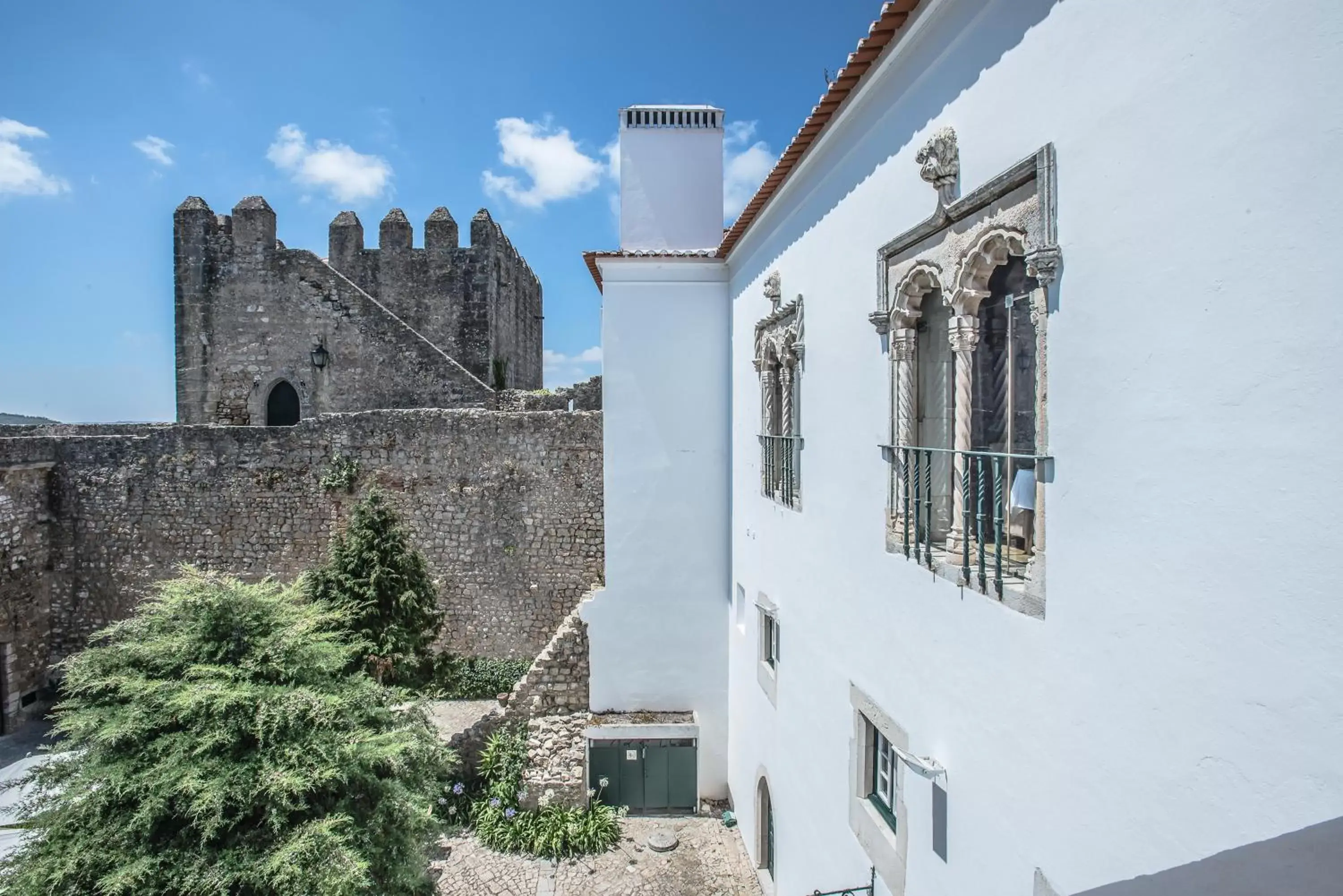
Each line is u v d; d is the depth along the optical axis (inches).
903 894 196.7
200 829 267.7
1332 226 82.0
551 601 642.8
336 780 291.1
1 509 605.0
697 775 466.6
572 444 641.0
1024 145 140.2
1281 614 88.1
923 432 202.1
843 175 243.0
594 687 478.9
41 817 266.7
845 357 242.8
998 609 150.3
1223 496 96.3
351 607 497.4
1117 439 116.0
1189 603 101.7
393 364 759.7
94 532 658.8
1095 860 120.3
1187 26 101.4
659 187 500.1
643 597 474.9
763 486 363.3
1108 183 117.3
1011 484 158.9
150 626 319.3
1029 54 138.0
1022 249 142.0
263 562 651.5
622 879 394.9
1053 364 132.5
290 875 253.6
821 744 269.6
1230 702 95.0
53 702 639.1
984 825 155.4
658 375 469.1
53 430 775.1
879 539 214.8
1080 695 124.7
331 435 646.5
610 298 467.5
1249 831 91.7
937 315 198.2
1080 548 125.3
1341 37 81.0
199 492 653.9
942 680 175.3
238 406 777.6
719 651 475.8
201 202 781.3
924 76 182.2
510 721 495.8
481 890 386.9
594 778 461.4
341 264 869.8
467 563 645.3
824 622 266.4
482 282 866.8
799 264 296.5
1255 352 91.6
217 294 778.2
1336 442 81.7
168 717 282.4
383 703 351.9
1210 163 98.0
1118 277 115.6
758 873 383.2
